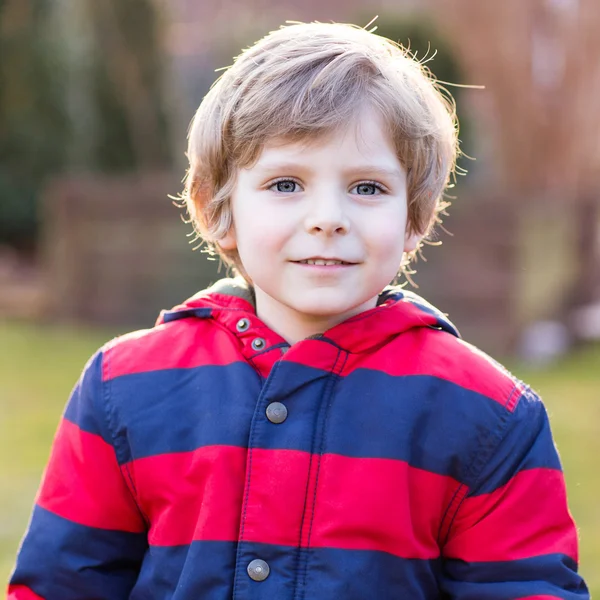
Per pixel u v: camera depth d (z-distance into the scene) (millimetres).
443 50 9734
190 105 14992
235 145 1475
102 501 1525
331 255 1399
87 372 1595
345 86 1423
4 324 8320
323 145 1399
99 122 12922
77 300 8242
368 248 1417
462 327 6781
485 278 6750
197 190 1595
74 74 12758
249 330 1526
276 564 1395
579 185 10078
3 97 12617
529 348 6777
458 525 1472
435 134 1549
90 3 12289
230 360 1521
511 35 9781
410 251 1640
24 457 4398
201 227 1623
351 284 1418
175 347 1569
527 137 10070
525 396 1519
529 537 1454
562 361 6691
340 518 1396
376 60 1478
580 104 9953
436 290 6816
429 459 1444
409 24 9648
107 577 1537
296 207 1418
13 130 12750
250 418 1458
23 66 12516
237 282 1647
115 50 12477
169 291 7965
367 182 1430
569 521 1496
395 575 1404
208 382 1508
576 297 7582
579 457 4336
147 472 1482
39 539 1541
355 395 1463
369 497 1402
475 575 1455
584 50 9797
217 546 1414
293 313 1537
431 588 1451
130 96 12672
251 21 14664
